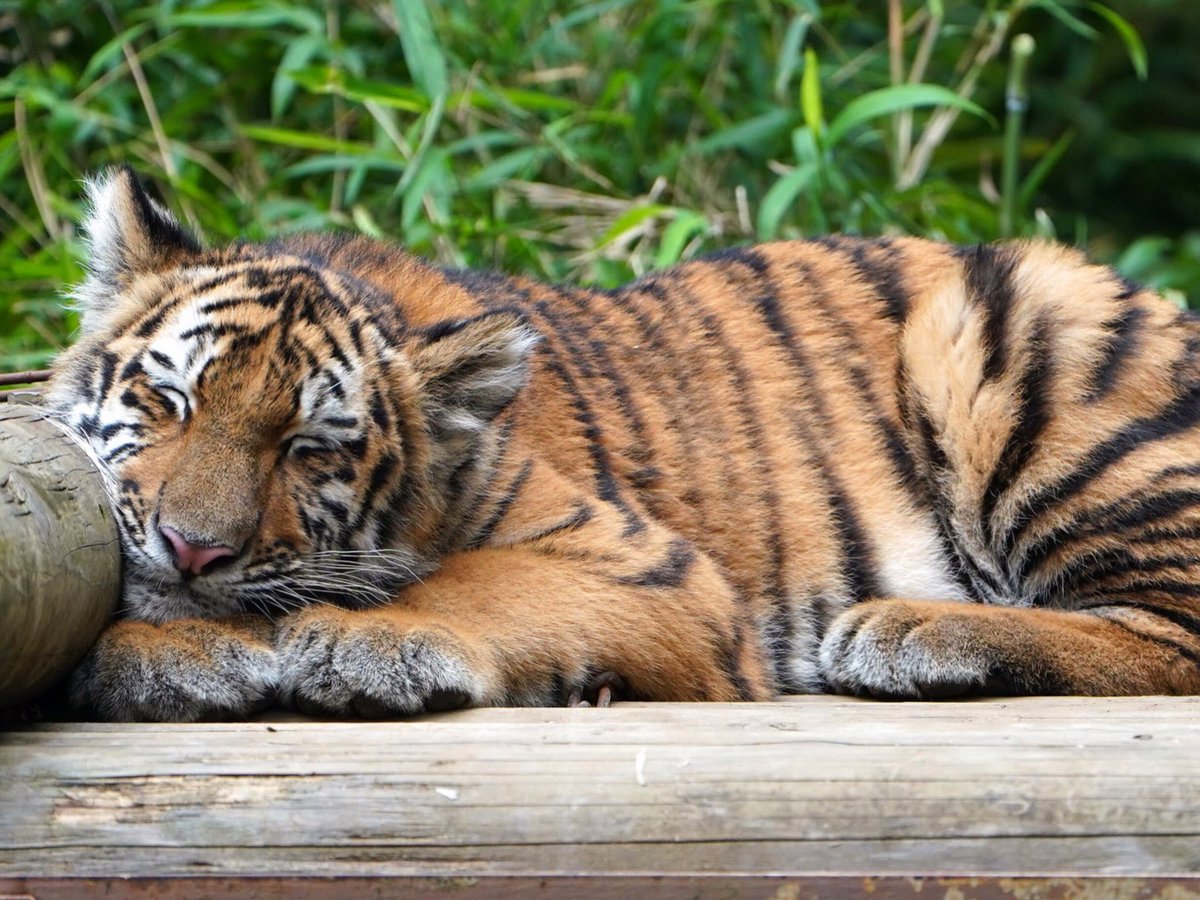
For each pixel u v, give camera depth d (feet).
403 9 41.04
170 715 22.03
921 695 26.45
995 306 30.53
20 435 21.93
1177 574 28.68
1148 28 67.62
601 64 47.91
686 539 28.02
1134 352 29.84
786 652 29.81
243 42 46.85
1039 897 19.10
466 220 41.06
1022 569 30.14
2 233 45.14
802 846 19.27
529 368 26.32
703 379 30.27
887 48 54.44
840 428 30.76
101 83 44.19
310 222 42.11
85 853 18.94
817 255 32.68
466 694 22.98
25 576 19.25
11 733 20.29
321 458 24.49
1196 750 20.13
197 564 23.00
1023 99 44.96
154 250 26.81
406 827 19.16
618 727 21.06
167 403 24.27
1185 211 66.59
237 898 18.92
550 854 19.17
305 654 22.82
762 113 47.21
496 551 26.21
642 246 42.45
